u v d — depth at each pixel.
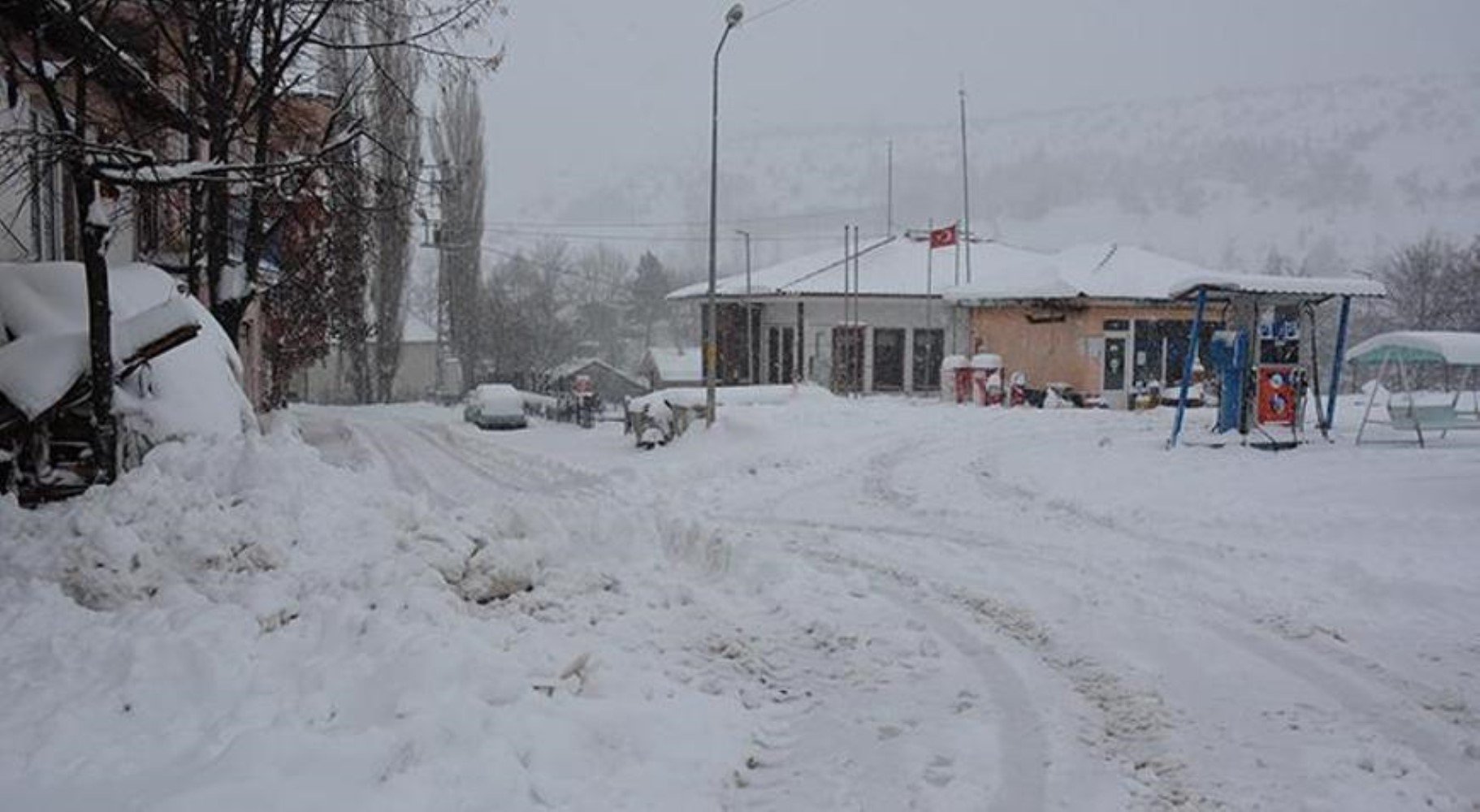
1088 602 9.86
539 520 10.75
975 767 6.09
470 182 54.97
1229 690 7.43
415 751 5.32
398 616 7.63
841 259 50.62
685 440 25.92
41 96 14.99
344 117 18.53
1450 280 59.09
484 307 64.00
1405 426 21.47
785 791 5.83
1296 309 22.36
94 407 10.13
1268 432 21.53
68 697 6.10
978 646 8.54
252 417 13.17
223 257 15.62
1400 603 9.77
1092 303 39.16
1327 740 6.50
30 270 12.23
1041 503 16.23
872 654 8.29
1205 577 10.91
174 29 17.11
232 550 8.62
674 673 7.73
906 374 46.34
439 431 30.73
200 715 5.92
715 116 25.55
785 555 11.29
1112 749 6.39
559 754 5.79
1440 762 6.21
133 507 8.68
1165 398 38.03
